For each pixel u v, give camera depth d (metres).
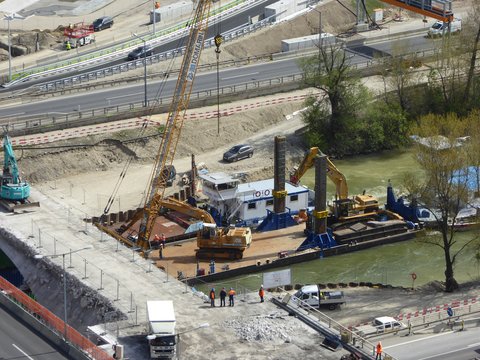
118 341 154.00
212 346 153.88
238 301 168.88
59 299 175.62
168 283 175.62
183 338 155.88
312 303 171.75
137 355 150.25
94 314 168.12
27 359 149.88
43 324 158.62
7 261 197.12
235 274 194.12
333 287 186.75
